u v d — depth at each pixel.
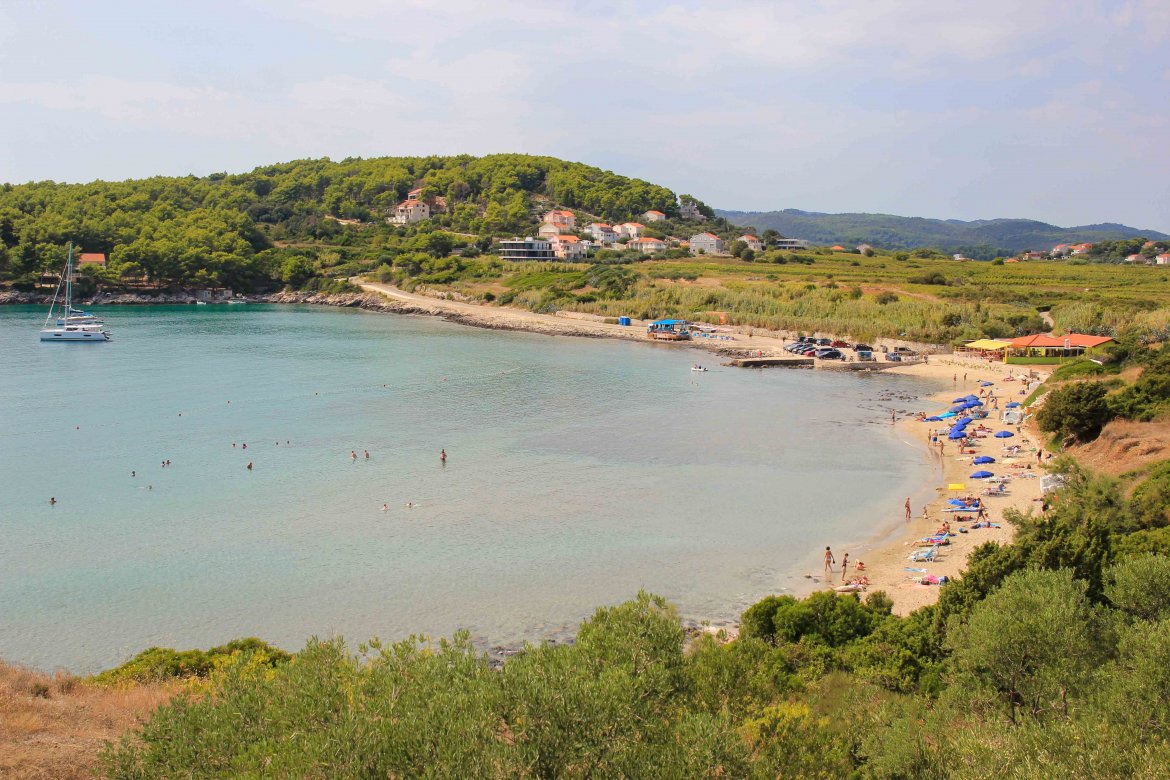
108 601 49.88
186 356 146.50
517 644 44.50
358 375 128.38
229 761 19.56
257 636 45.59
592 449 85.44
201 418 98.56
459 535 61.00
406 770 17.77
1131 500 49.56
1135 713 23.53
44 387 116.31
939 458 81.75
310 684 20.58
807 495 70.38
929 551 55.00
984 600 31.36
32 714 26.97
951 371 134.00
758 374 133.88
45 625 46.78
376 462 80.19
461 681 20.59
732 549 58.19
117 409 102.88
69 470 76.81
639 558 56.62
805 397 114.88
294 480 74.31
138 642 44.91
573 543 59.41
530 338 176.25
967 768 21.41
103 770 21.72
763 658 27.25
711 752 19.22
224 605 49.47
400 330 188.38
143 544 58.97
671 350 159.50
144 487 72.06
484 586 52.19
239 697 21.33
